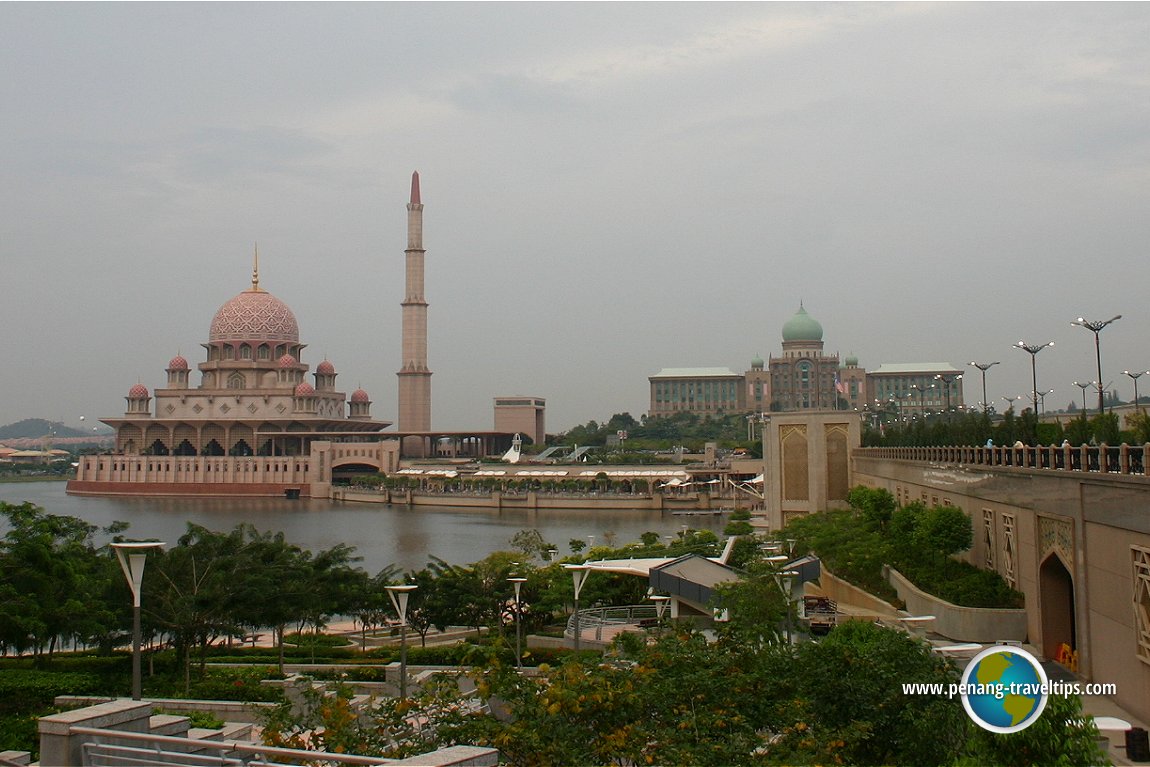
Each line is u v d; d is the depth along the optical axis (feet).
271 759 134.72
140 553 193.98
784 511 599.16
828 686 156.66
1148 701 192.75
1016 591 285.84
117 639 316.19
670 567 333.21
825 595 438.40
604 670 152.15
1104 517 213.87
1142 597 195.31
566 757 134.62
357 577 379.35
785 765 132.87
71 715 125.49
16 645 297.53
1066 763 129.90
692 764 131.54
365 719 179.93
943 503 384.68
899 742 154.10
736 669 157.99
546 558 532.32
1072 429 319.47
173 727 135.85
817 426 593.42
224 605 303.89
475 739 138.10
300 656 356.79
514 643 340.18
